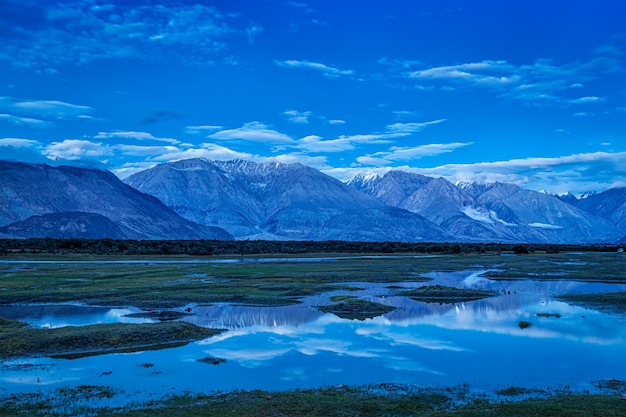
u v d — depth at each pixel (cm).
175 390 2788
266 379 2995
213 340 3934
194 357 3453
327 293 6462
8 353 3491
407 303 5716
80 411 2458
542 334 4081
